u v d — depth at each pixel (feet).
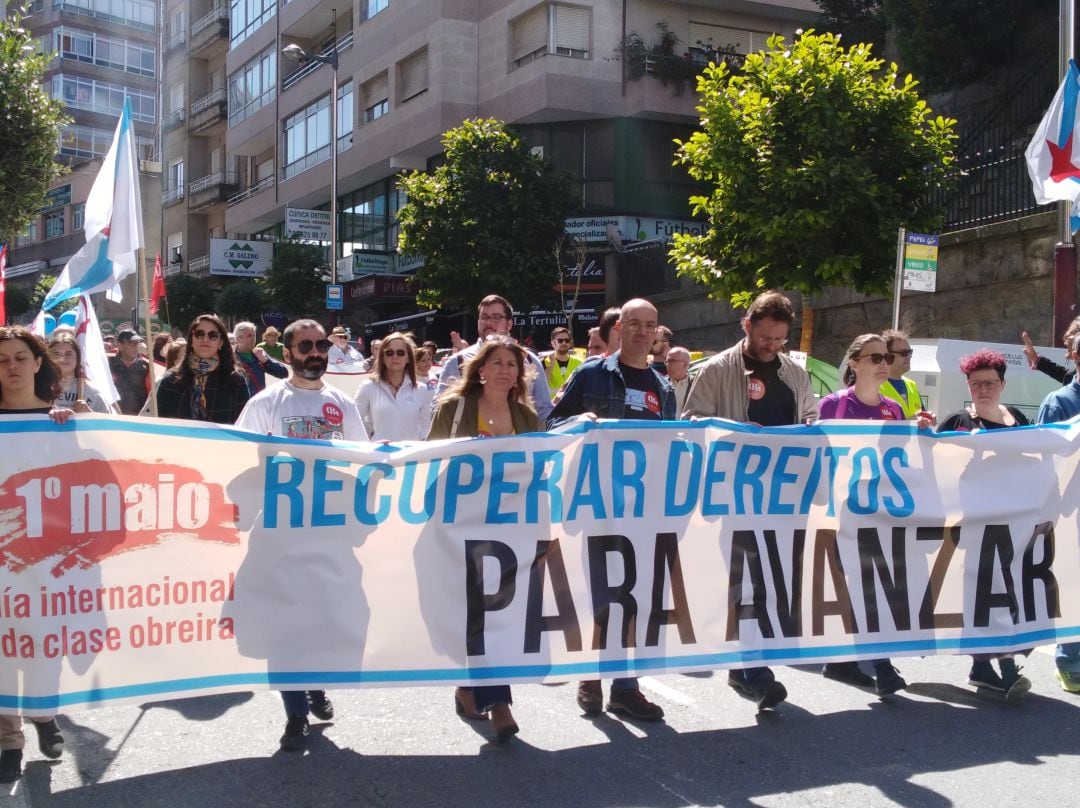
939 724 16.08
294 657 14.71
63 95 168.66
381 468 15.12
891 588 17.06
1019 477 17.94
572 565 15.64
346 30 110.93
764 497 16.60
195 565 14.52
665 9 85.56
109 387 23.93
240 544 14.69
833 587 16.79
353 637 14.87
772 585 16.48
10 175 62.59
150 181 157.38
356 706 16.98
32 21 170.60
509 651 15.25
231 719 16.39
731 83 46.14
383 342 23.90
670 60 82.07
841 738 15.42
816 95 43.80
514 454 15.55
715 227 47.34
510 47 85.71
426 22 90.07
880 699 17.37
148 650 14.28
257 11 124.77
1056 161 30.71
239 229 132.98
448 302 75.05
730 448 16.44
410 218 74.18
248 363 30.60
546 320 79.61
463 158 73.56
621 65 83.41
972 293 46.09
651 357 30.35
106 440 14.28
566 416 17.40
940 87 60.44
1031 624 17.72
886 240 43.68
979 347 32.09
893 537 17.16
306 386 17.33
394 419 23.82
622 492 15.94
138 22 174.81
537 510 15.58
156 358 36.70
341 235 111.45
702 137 46.62
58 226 169.07
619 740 15.34
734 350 17.74
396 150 94.07
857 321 53.11
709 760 14.53
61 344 22.07
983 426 18.92
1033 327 43.14
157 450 14.46
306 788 13.58
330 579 14.88
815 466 16.85
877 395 19.08
